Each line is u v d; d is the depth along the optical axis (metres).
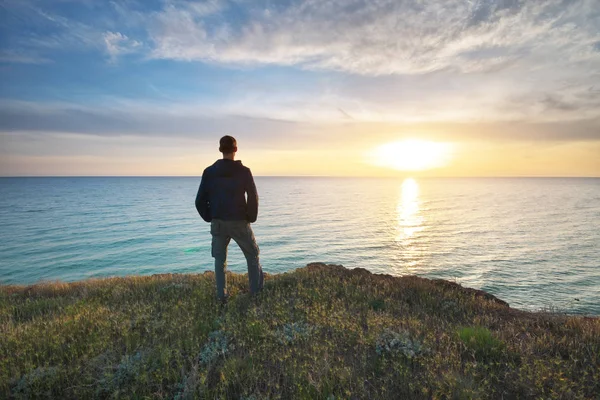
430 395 3.08
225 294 5.87
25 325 5.18
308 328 4.60
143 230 78.69
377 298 6.43
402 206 153.12
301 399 2.98
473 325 4.99
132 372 3.49
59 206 143.88
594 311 28.78
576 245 61.09
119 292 7.30
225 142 5.52
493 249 57.69
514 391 3.21
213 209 5.64
